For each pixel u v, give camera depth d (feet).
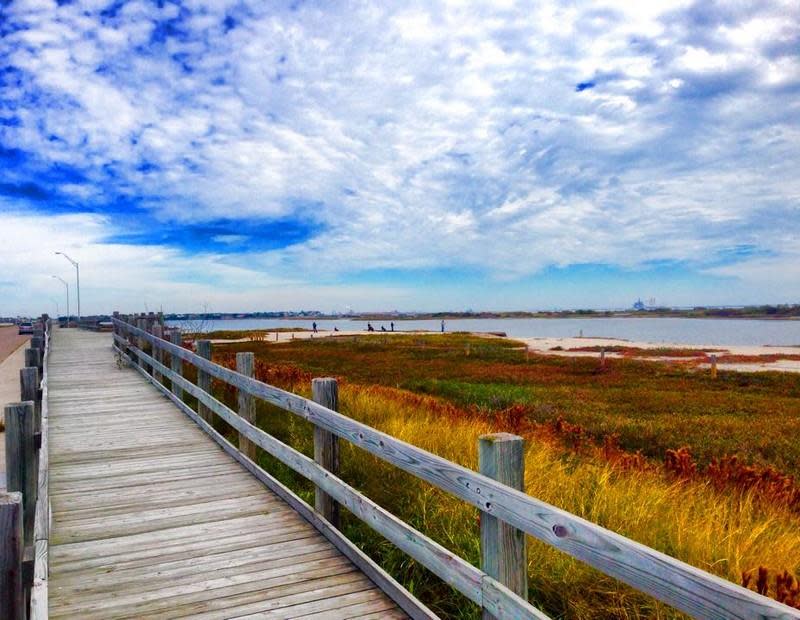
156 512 16.66
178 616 10.91
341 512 17.71
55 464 21.81
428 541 10.19
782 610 4.48
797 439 38.83
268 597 11.66
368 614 11.01
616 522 16.19
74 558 13.53
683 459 26.13
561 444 30.73
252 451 21.49
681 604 5.42
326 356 116.47
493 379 76.69
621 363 101.35
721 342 235.20
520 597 8.08
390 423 28.43
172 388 37.45
